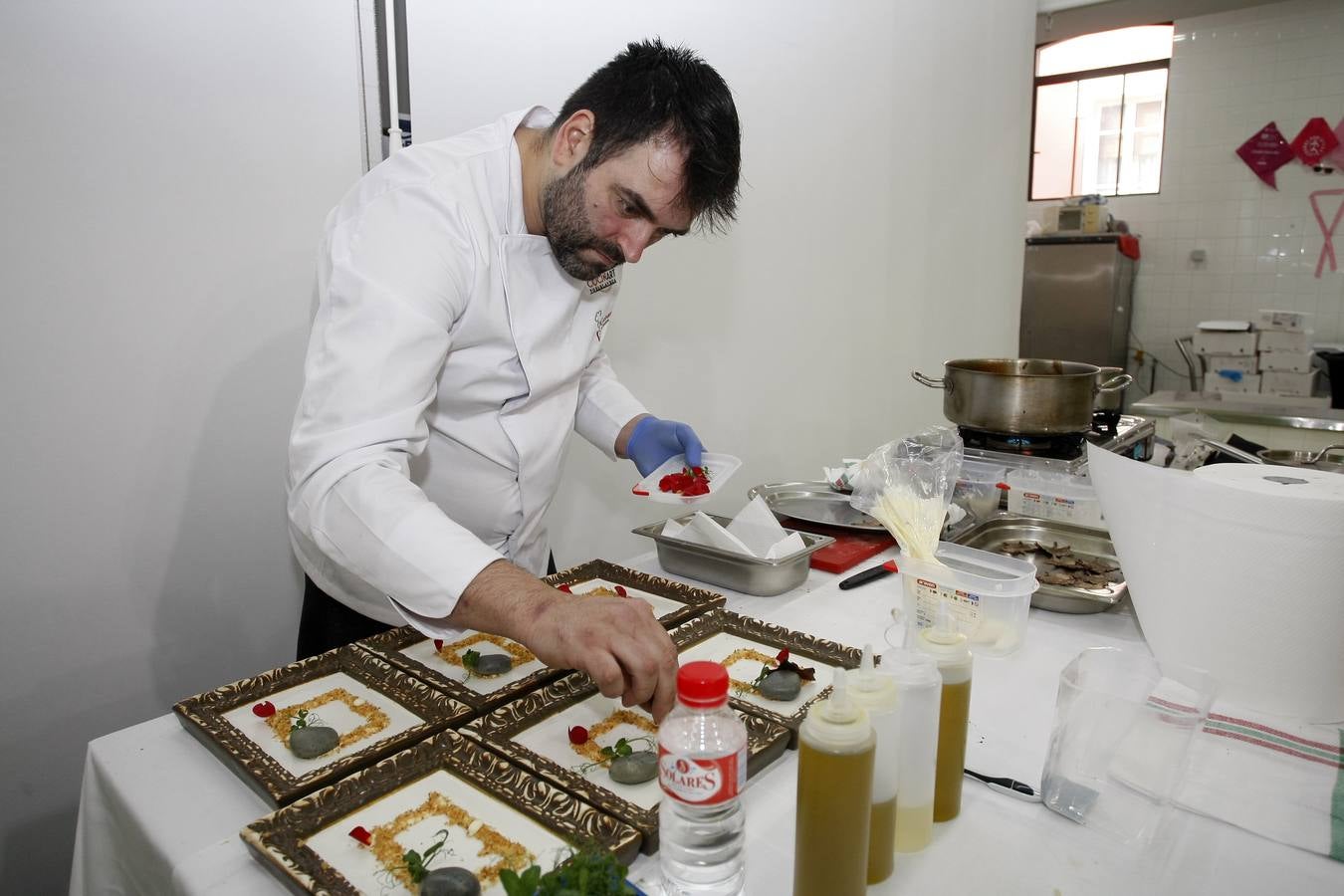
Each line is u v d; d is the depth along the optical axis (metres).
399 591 0.93
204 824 0.78
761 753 0.85
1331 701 0.95
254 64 1.46
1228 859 0.74
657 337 2.22
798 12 2.42
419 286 1.05
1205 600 0.99
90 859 0.91
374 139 1.63
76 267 1.34
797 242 2.57
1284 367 4.35
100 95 1.32
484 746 0.87
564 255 1.20
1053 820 0.80
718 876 0.66
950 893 0.69
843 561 1.48
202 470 1.52
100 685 1.46
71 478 1.38
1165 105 4.77
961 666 0.76
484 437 1.32
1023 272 4.32
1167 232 4.87
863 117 2.73
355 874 0.69
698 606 1.25
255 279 1.53
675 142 1.04
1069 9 3.69
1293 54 4.37
